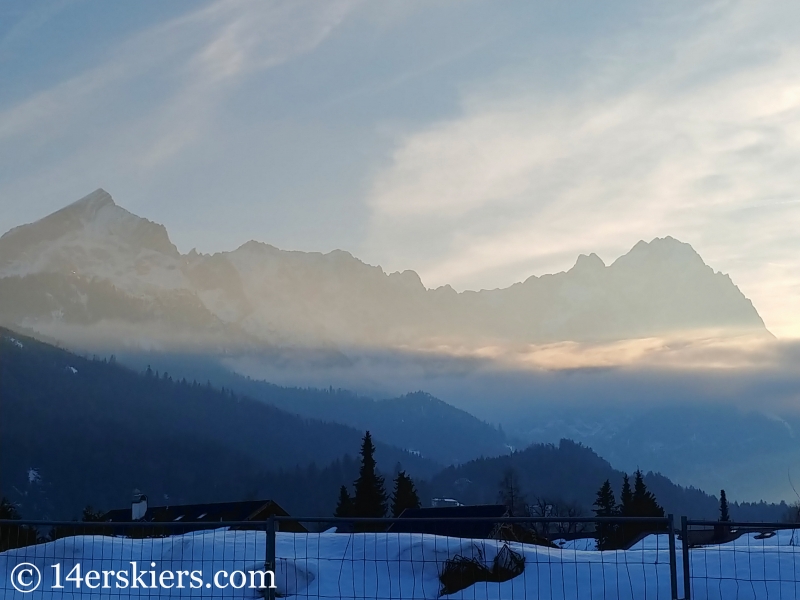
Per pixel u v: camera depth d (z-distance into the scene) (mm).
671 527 10586
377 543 13008
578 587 11852
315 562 12500
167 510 59781
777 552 13047
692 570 12266
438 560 12523
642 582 11852
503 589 11984
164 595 11805
